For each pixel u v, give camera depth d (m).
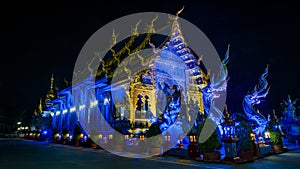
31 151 33.94
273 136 29.16
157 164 19.33
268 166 17.64
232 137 20.12
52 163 20.56
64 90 65.38
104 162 20.97
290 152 28.28
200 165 18.53
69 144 49.81
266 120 32.59
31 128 105.81
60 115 69.75
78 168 17.66
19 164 20.11
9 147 43.09
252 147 21.00
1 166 19.05
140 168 17.28
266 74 34.91
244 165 18.17
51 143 57.41
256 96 33.81
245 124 21.72
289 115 45.62
